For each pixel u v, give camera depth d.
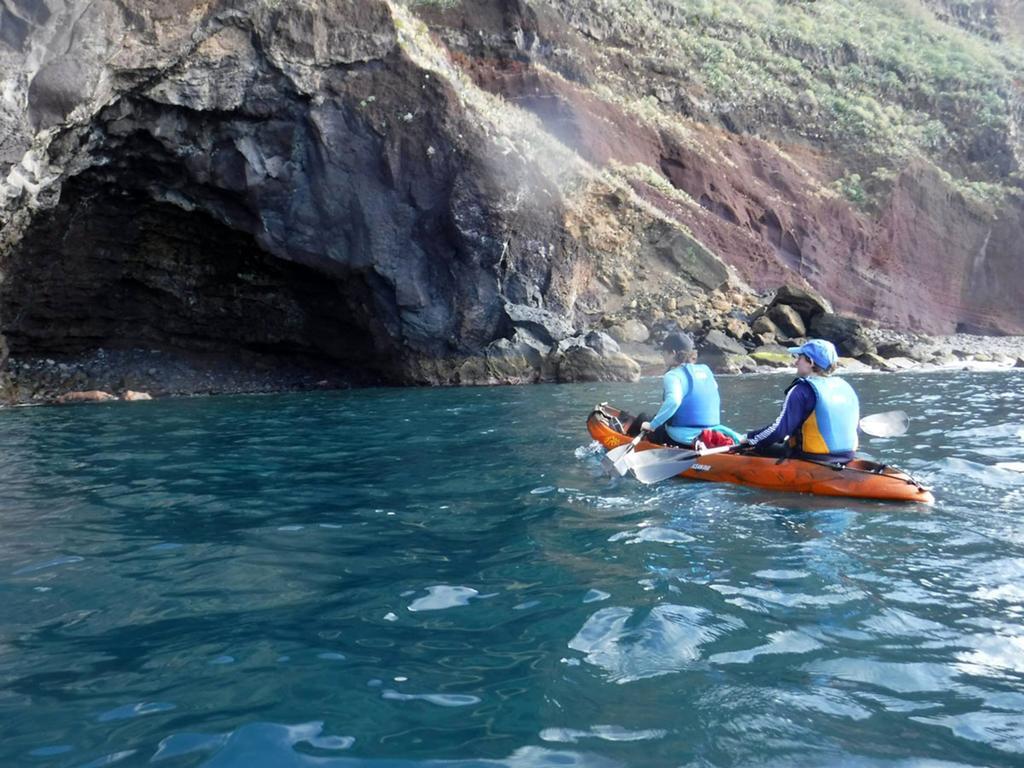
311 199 16.12
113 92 14.07
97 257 16.31
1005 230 28.08
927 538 4.53
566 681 2.77
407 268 16.59
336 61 15.86
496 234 16.70
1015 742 2.38
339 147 16.06
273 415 11.30
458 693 2.69
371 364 18.00
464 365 16.89
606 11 27.58
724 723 2.48
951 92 31.94
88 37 13.10
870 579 3.84
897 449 7.30
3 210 13.33
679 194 24.05
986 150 30.42
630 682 2.77
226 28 14.85
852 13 36.00
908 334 24.56
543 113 22.91
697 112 27.58
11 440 8.96
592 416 7.73
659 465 6.04
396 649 3.06
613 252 21.08
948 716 2.54
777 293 20.75
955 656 2.98
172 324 17.75
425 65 16.44
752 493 5.71
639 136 24.97
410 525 4.92
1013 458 6.85
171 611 3.50
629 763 2.26
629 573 3.93
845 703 2.62
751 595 3.62
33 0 12.31
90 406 13.47
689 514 5.12
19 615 3.47
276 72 15.35
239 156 15.60
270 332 18.00
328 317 17.78
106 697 2.69
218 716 2.55
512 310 17.06
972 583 3.77
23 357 16.45
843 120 29.50
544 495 5.71
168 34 14.11
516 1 23.91
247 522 5.04
